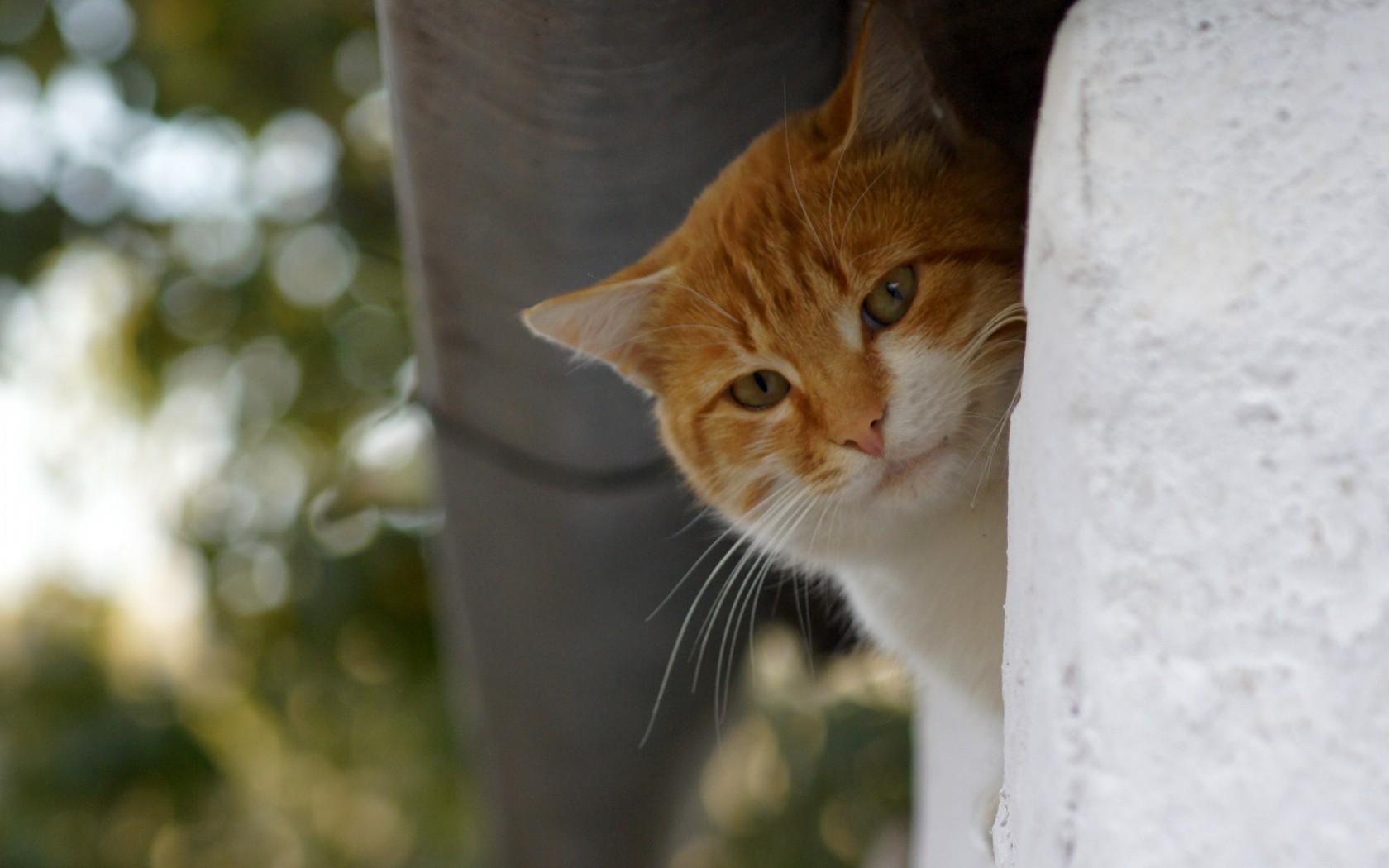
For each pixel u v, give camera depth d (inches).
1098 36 39.5
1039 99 62.7
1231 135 38.2
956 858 77.3
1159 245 37.6
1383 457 35.5
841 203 71.9
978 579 70.6
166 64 184.1
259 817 225.0
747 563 91.1
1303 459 35.8
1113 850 34.0
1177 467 36.3
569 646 111.2
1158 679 35.0
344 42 186.1
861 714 152.0
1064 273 38.0
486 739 136.0
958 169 71.9
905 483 71.0
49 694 203.9
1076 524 36.6
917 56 64.1
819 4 64.4
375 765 207.2
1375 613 34.6
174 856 208.8
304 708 197.3
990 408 69.9
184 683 210.7
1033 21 54.9
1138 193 38.0
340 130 193.2
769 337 76.0
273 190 197.8
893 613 76.8
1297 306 36.7
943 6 56.2
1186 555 35.7
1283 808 33.7
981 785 71.7
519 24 56.1
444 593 131.3
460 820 207.2
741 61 64.3
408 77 62.7
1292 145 37.9
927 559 72.9
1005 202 70.6
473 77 61.1
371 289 197.6
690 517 97.9
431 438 99.3
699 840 170.7
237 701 212.8
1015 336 69.3
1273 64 38.6
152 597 223.3
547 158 65.9
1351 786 33.6
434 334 86.0
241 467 195.6
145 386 195.9
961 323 70.4
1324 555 35.2
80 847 195.0
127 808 198.4
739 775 176.2
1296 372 36.4
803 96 76.6
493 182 69.4
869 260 71.6
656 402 88.0
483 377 89.0
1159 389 36.8
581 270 79.9
